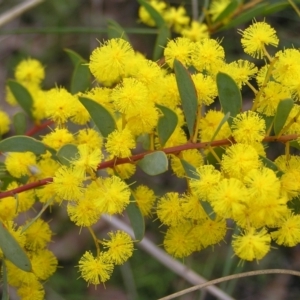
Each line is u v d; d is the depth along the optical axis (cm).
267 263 45
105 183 28
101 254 29
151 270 45
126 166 29
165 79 29
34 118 34
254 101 29
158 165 28
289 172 28
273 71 28
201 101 29
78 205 28
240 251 27
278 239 28
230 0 36
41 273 30
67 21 52
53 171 30
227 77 28
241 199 27
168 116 28
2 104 52
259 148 28
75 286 46
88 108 28
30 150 29
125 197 27
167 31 35
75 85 33
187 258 43
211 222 29
